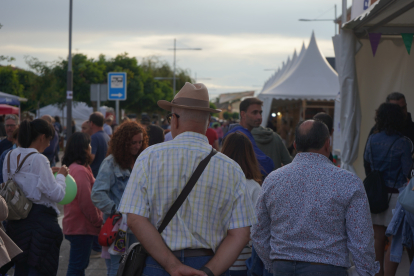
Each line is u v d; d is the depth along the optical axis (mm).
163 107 2289
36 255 3514
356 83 5723
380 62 6160
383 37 6145
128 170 3953
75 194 4020
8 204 3393
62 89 25719
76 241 4219
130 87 31047
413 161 4477
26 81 36375
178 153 2059
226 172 2082
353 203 2414
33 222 3553
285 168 2619
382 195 4238
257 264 3402
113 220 3752
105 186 3789
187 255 1996
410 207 3135
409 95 6160
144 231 1950
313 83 14414
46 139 3746
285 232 2521
